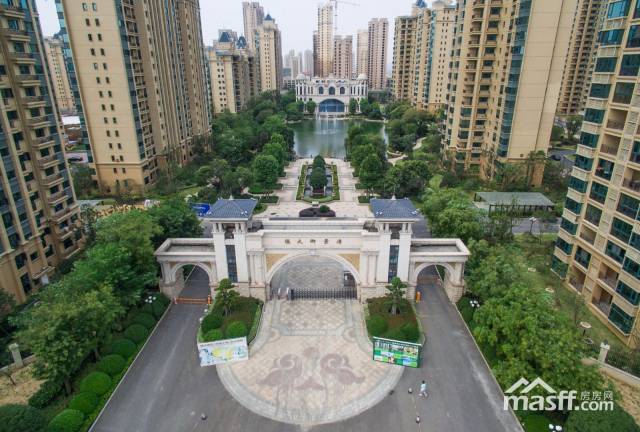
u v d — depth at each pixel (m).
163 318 50.28
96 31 79.06
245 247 50.12
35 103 55.16
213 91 176.38
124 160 88.31
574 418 31.39
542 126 84.62
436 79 159.62
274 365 42.41
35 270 55.44
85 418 35.59
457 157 99.12
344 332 47.44
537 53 78.25
